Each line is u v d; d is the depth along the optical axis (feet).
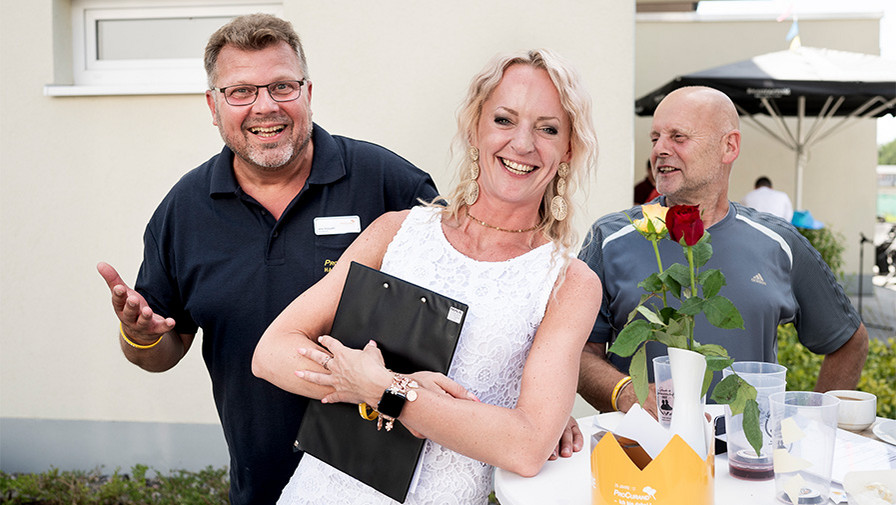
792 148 29.27
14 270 12.73
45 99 12.49
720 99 6.95
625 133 11.69
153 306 6.90
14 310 12.79
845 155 34.47
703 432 3.96
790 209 26.45
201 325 6.73
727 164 7.02
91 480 12.69
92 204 12.59
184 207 6.77
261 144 6.35
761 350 6.84
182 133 12.41
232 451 6.86
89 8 12.62
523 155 4.67
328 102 12.07
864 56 24.54
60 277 12.70
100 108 12.46
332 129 12.10
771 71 23.90
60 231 12.65
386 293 4.75
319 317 5.05
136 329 5.97
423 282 4.91
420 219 5.19
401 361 4.69
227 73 6.32
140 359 6.71
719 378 6.43
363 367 4.41
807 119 34.09
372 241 5.25
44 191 12.62
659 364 4.39
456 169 5.15
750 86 23.27
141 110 12.42
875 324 27.66
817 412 4.13
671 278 4.10
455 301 4.59
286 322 5.02
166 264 6.88
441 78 11.91
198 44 12.59
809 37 33.50
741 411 3.92
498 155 4.76
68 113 12.49
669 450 3.89
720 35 33.71
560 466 4.92
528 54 4.76
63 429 12.89
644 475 3.93
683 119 6.89
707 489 3.98
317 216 6.72
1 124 12.58
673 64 33.96
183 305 6.95
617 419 4.27
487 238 5.02
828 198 34.76
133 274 12.64
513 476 4.74
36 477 12.57
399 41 11.91
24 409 12.92
